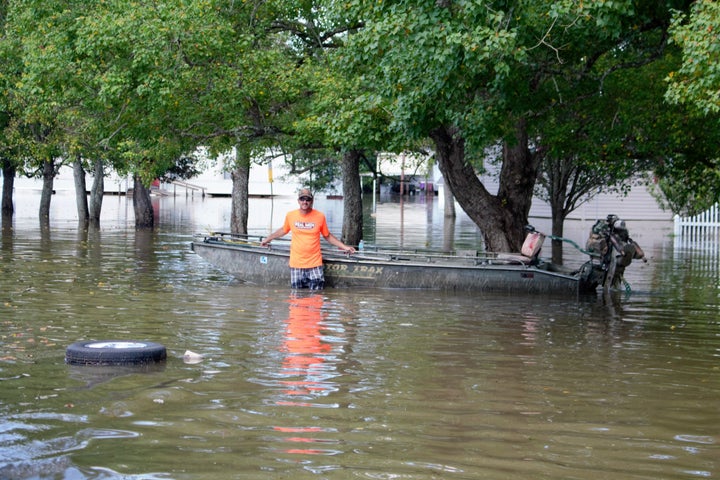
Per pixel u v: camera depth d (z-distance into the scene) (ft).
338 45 79.77
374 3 47.06
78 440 21.31
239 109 66.28
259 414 23.91
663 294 53.36
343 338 36.06
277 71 65.16
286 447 21.06
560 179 93.15
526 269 51.93
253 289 51.78
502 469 19.71
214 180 246.06
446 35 41.34
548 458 20.57
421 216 154.81
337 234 102.83
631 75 56.90
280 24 76.33
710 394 27.27
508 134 54.24
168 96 62.28
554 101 54.60
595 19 42.16
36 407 24.23
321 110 62.59
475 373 29.66
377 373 29.35
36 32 71.67
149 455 20.25
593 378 29.27
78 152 102.94
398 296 49.96
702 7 35.42
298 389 26.84
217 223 122.62
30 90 69.26
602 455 20.88
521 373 29.84
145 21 61.41
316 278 52.19
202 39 61.41
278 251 53.93
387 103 52.47
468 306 46.62
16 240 84.74
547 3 41.91
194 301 46.29
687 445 21.83
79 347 30.22
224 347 33.53
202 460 19.95
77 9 69.97
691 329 40.04
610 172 77.71
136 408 24.30
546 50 48.93
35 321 38.83
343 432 22.36
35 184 240.53
